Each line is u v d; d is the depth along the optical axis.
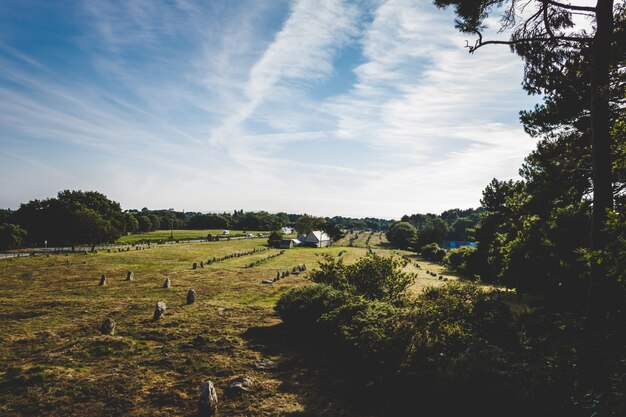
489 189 42.81
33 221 66.56
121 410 8.49
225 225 163.25
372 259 17.75
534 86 13.23
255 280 33.94
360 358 9.73
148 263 47.78
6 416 8.21
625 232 6.73
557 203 18.17
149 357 11.98
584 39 10.92
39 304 20.94
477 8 11.71
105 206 76.00
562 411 5.45
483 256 39.12
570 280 17.31
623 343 6.95
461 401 6.50
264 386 9.62
